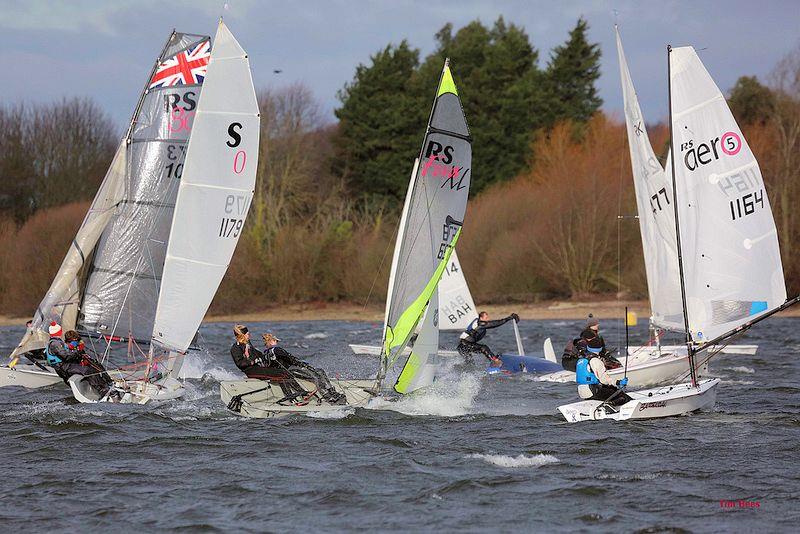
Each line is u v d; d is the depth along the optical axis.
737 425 62.91
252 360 69.38
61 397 76.75
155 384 75.94
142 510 45.56
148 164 82.75
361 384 73.56
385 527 42.84
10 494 48.19
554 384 85.31
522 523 43.19
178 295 72.38
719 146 63.78
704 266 64.19
